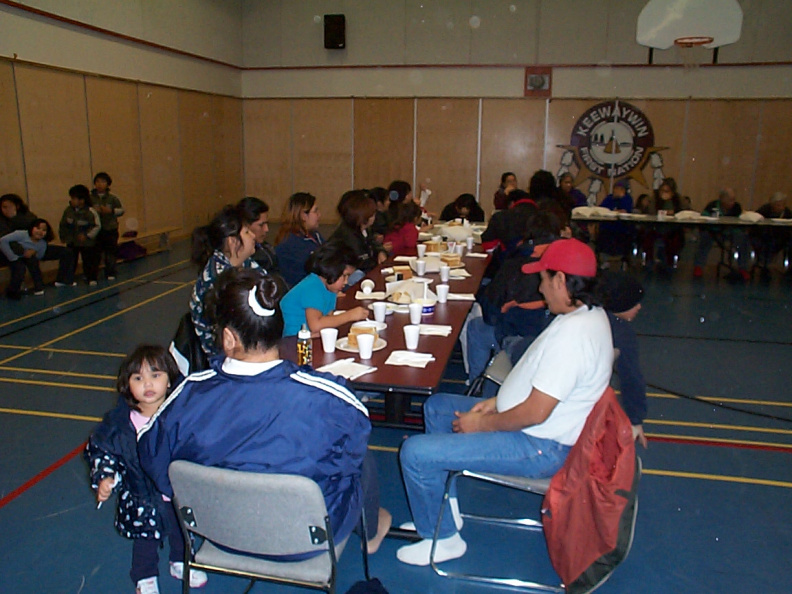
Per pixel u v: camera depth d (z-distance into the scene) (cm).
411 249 595
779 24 1182
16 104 748
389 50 1309
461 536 274
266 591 241
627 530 198
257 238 348
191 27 1153
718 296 741
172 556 229
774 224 816
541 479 227
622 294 263
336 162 1380
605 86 1257
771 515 289
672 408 412
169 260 960
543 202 474
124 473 205
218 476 162
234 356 170
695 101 1236
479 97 1298
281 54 1352
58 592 236
